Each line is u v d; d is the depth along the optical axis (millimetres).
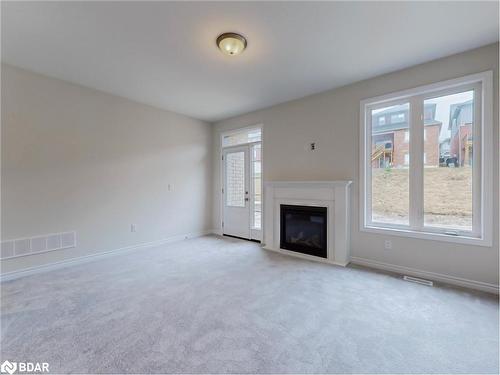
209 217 5254
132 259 3498
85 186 3398
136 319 1957
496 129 2373
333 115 3486
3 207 2760
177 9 1910
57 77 3104
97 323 1900
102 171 3572
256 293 2410
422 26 2121
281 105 4086
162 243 4355
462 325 1865
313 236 3627
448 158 2709
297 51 2518
